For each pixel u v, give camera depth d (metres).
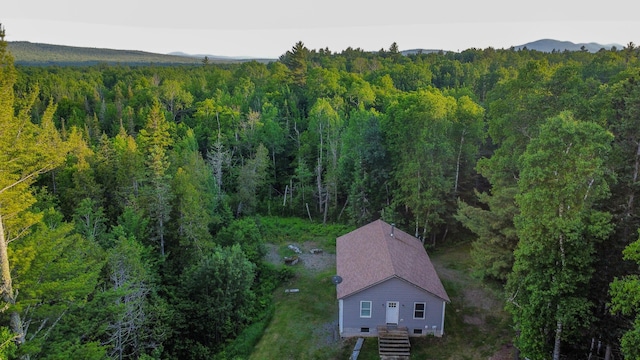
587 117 24.97
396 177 41.31
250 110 62.00
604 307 19.73
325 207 50.25
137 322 22.92
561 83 27.25
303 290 33.94
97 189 36.19
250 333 28.33
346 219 50.28
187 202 33.00
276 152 59.84
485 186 43.84
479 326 27.77
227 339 28.11
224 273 28.59
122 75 121.38
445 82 93.88
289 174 61.19
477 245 27.03
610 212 20.16
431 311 26.48
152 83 96.12
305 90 78.25
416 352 25.23
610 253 19.39
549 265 18.94
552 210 18.25
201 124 64.00
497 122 30.33
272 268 37.06
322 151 56.81
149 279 26.56
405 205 42.16
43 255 17.58
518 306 20.48
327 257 40.72
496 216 25.58
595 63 65.00
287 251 42.25
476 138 42.34
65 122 74.94
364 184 44.62
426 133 37.62
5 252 15.93
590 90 30.38
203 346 27.36
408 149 39.84
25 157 17.22
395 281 26.23
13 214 17.08
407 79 86.62
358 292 26.38
